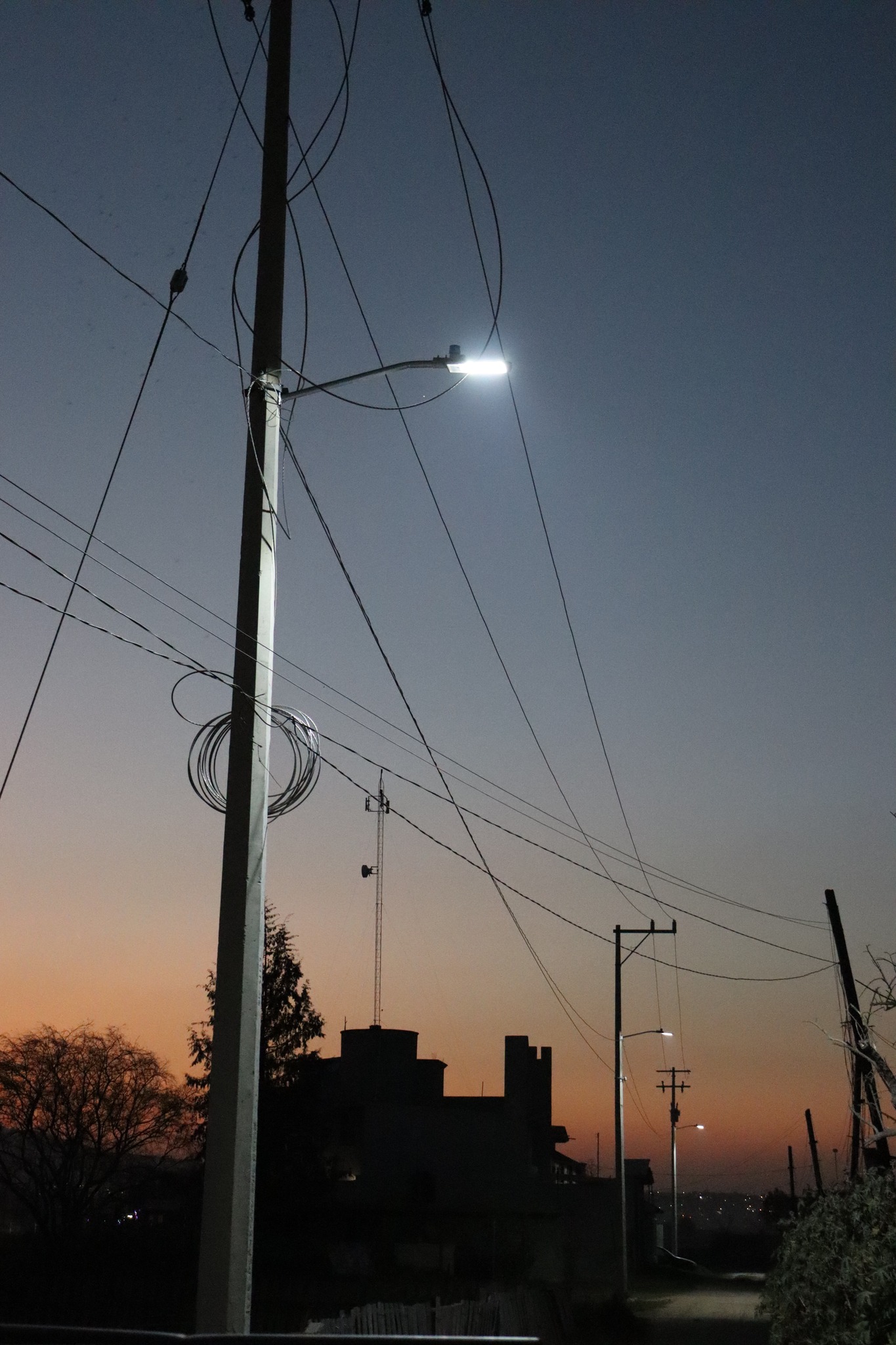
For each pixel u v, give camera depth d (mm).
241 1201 8375
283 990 46750
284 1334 4363
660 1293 46781
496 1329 25109
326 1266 42500
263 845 9383
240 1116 8547
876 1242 11180
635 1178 65438
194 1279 30078
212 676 10469
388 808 20031
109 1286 28469
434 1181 52781
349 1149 54594
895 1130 15180
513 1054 67188
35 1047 40219
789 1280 14164
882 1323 10562
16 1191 38531
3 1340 4234
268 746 9688
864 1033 15188
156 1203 45125
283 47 11844
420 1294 33125
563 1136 69625
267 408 10703
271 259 11180
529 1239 51438
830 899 29906
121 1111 40781
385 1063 62531
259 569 10133
